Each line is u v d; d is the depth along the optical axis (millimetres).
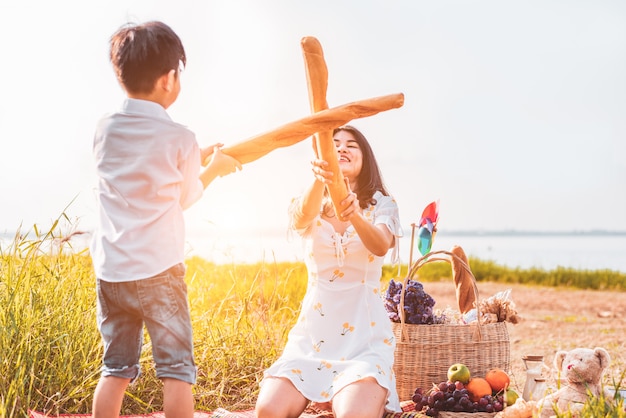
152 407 4512
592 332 9094
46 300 4578
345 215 3656
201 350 5133
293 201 4113
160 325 3246
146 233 3232
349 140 4109
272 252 5906
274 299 5816
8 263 4703
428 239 4887
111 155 3297
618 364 6273
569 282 16984
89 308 4750
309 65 3566
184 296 3352
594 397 3639
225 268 6348
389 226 3961
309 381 3752
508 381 4359
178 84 3453
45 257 4977
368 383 3590
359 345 3828
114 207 3283
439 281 16141
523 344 8141
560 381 4035
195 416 4348
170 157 3271
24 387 4227
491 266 18500
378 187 4160
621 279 16719
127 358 3441
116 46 3369
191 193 3359
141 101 3332
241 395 4996
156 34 3352
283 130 3559
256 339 5398
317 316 3932
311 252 3998
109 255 3256
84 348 4512
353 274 3938
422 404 4246
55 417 4113
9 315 4293
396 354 4496
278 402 3646
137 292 3234
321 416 4051
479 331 4512
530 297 13672
